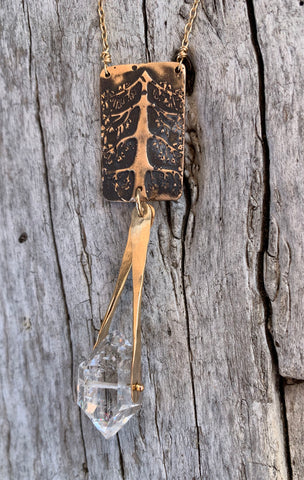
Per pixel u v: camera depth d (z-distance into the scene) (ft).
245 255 0.60
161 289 0.62
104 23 0.62
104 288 0.63
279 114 0.59
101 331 0.60
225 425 0.61
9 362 0.65
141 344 0.62
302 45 0.59
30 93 0.64
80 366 0.60
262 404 0.60
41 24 0.63
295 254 0.59
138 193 0.60
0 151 0.64
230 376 0.61
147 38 0.61
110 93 0.61
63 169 0.63
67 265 0.64
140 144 0.60
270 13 0.59
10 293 0.65
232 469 0.61
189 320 0.61
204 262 0.61
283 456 0.60
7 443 0.65
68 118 0.63
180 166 0.60
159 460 0.62
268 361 0.60
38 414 0.65
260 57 0.59
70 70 0.63
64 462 0.65
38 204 0.64
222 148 0.60
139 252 0.60
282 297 0.60
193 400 0.61
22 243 0.65
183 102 0.60
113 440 0.63
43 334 0.65
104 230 0.63
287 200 0.59
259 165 0.60
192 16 0.60
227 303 0.61
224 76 0.60
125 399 0.59
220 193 0.61
